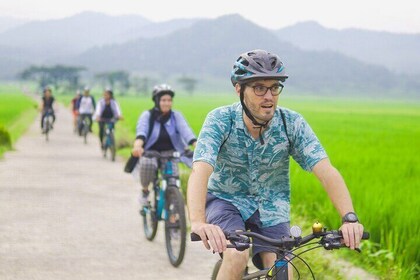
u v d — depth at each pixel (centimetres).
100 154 2305
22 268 752
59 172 1728
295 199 1200
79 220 1060
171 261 788
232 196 448
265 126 413
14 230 966
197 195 393
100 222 1048
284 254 369
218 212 441
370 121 5731
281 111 427
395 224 938
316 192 1223
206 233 351
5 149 2300
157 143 897
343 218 370
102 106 2089
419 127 4525
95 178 1619
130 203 1246
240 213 442
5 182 1507
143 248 873
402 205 1047
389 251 809
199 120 4528
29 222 1033
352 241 353
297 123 425
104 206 1205
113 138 2064
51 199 1273
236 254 412
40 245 873
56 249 852
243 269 414
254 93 391
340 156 1981
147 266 779
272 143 425
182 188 1312
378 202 1032
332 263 741
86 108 2773
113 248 868
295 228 362
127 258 816
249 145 426
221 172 443
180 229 761
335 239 358
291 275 385
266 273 386
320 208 1055
